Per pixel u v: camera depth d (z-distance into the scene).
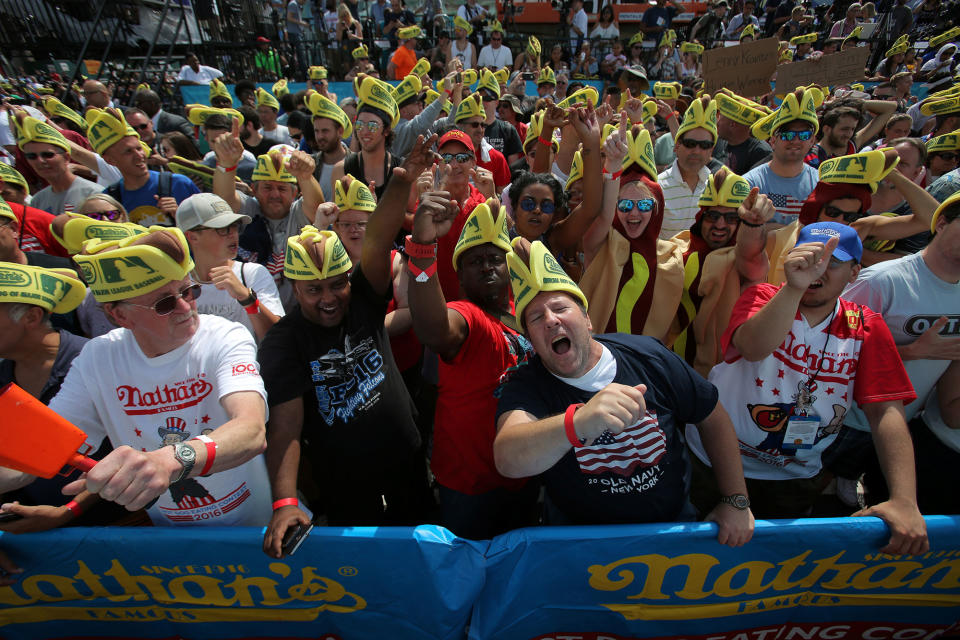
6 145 5.57
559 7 14.59
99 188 4.09
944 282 2.31
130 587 1.84
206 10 10.80
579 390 1.76
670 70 12.21
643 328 2.98
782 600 1.96
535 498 2.47
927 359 2.30
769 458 2.22
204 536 1.73
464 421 2.17
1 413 1.23
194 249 2.62
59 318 2.74
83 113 8.12
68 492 1.25
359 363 2.13
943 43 11.92
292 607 1.87
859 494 3.16
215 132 5.38
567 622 1.92
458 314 2.06
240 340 1.78
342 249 2.06
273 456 1.87
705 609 1.92
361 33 11.84
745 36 11.36
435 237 1.86
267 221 3.60
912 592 1.97
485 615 1.86
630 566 1.81
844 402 2.07
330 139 4.53
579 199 3.38
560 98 10.09
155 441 1.76
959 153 4.23
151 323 1.64
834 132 5.02
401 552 1.72
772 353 2.09
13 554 1.75
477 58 12.25
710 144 3.76
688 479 1.88
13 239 2.77
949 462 2.43
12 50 9.30
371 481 2.27
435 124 4.92
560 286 1.70
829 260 1.87
